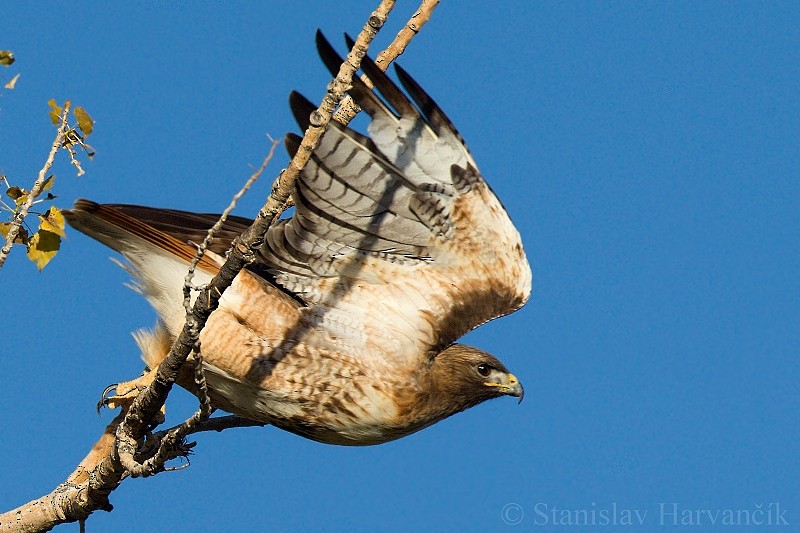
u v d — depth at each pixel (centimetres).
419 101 1252
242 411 1420
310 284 1381
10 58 858
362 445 1456
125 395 1338
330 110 965
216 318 1348
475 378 1502
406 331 1399
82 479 1337
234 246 1028
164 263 1331
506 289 1387
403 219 1316
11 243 961
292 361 1379
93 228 1316
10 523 1305
